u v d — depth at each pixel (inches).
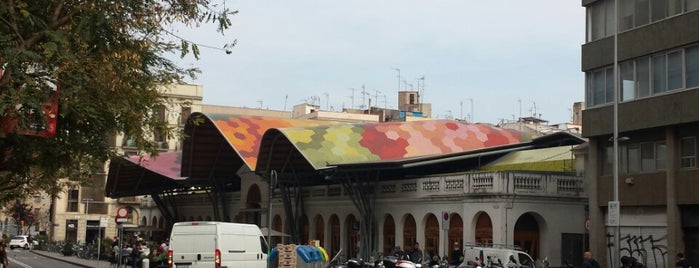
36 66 641.0
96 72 709.3
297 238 2014.0
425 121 2089.1
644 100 1198.9
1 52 598.9
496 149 1819.6
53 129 679.7
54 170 900.0
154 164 2625.5
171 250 1116.5
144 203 3422.7
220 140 2331.4
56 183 1374.3
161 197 3164.4
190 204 2920.8
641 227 1231.5
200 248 1110.4
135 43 738.2
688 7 1138.7
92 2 667.4
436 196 1583.4
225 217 2532.0
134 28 714.8
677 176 1151.6
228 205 2581.2
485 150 1798.7
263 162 1982.0
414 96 4320.9
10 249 3390.7
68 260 2332.7
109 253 2170.3
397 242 1694.1
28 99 615.8
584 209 1502.2
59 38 633.6
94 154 885.2
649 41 1194.0
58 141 832.9
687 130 1148.5
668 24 1162.6
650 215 1215.6
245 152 2162.9
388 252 1728.6
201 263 1106.1
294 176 2001.7
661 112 1167.0
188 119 2262.6
